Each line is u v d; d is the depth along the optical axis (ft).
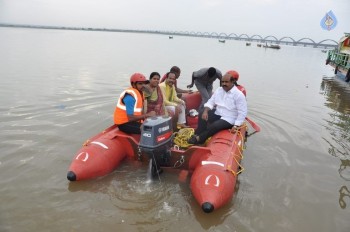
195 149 14.12
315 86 42.70
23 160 15.10
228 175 12.49
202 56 86.69
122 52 84.28
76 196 12.35
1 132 18.45
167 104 19.21
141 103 15.25
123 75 41.32
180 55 84.38
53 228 10.49
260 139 19.72
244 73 53.01
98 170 13.50
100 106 24.84
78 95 28.35
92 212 11.41
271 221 11.44
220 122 16.22
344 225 11.39
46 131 18.92
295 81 46.37
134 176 13.96
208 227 10.91
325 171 15.70
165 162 14.28
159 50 103.35
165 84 19.47
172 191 12.97
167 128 13.51
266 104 29.25
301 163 16.48
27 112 22.62
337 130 22.27
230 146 14.48
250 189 13.64
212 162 12.98
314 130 21.99
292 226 11.21
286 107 28.53
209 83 22.38
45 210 11.42
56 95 28.02
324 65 82.48
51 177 13.70
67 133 18.75
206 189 11.65
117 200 12.20
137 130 15.43
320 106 29.94
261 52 143.23
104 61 57.72
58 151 16.22
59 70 43.29
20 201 11.90
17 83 32.63
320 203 12.77
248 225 11.14
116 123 15.56
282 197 13.10
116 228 10.63
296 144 19.12
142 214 11.43
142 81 15.08
